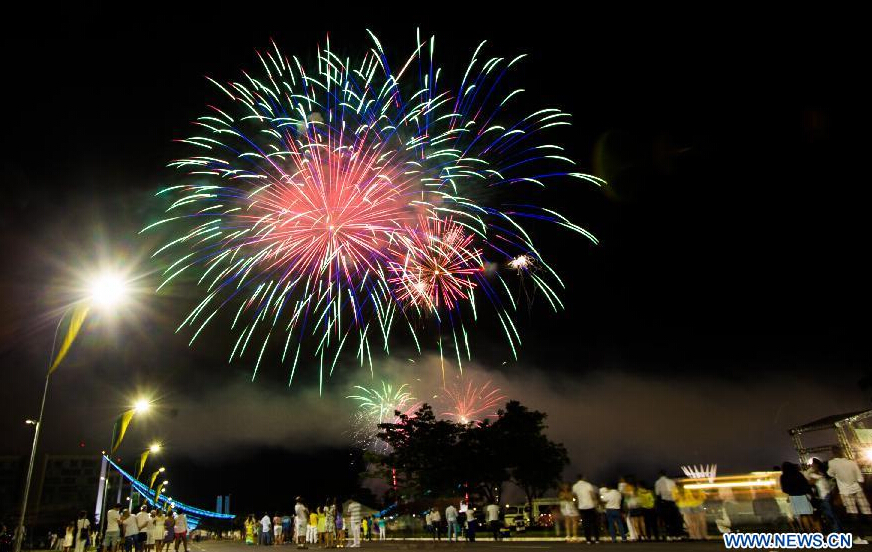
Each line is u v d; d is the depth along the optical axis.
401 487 42.28
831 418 19.89
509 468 40.69
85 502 101.00
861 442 18.00
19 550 17.27
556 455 40.91
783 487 13.45
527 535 27.58
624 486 17.73
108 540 23.27
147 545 27.14
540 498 43.53
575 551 14.89
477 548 19.92
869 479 16.06
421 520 39.34
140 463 45.16
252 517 36.88
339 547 24.86
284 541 36.00
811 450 19.64
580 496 17.75
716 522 16.61
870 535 13.80
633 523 17.50
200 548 31.73
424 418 42.22
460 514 27.91
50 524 52.28
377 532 41.09
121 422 32.97
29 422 18.03
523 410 41.59
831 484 14.52
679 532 17.41
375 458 42.84
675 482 17.33
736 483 16.77
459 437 41.25
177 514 25.02
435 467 40.50
